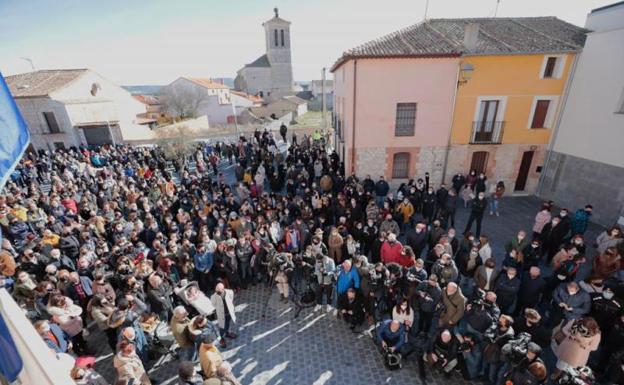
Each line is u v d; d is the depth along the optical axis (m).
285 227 9.91
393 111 13.63
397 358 5.89
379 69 13.02
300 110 54.28
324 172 15.53
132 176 16.38
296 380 5.83
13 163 2.50
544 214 9.54
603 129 11.45
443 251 7.43
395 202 11.18
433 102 13.47
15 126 2.59
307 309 7.72
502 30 14.88
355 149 14.23
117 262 7.35
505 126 13.83
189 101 44.44
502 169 14.49
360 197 11.14
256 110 51.56
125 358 4.77
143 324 6.20
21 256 8.01
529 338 4.92
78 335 6.16
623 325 5.13
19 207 10.38
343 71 15.73
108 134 28.16
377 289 6.74
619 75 10.90
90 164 18.61
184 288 6.59
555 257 7.18
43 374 2.62
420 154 14.30
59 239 8.47
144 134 30.62
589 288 5.94
